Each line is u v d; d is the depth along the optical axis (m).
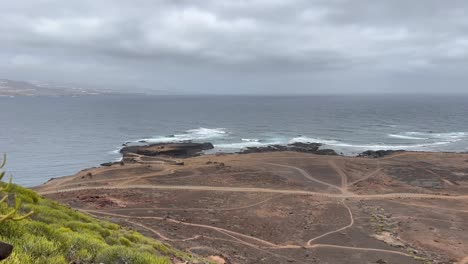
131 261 9.55
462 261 26.56
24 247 7.33
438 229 33.53
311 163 65.38
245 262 24.84
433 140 97.56
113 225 19.38
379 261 26.45
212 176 55.50
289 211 39.34
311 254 27.78
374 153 75.75
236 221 36.00
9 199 14.38
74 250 9.10
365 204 41.69
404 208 40.19
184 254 19.09
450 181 52.88
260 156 72.12
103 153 81.56
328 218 36.88
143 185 50.00
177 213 38.22
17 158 76.25
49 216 14.66
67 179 53.81
